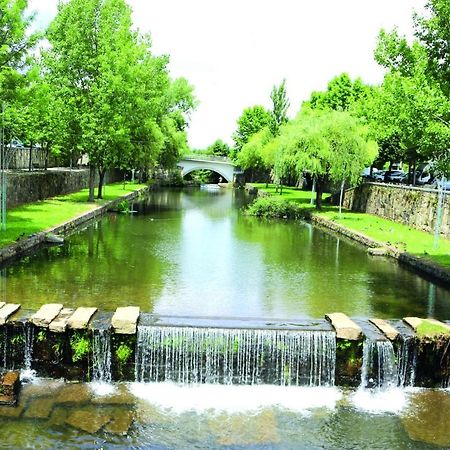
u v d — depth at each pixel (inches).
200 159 3216.0
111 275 656.4
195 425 359.3
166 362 425.7
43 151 1776.6
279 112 2677.2
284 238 1041.5
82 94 1275.8
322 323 455.2
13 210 1067.9
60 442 330.6
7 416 356.8
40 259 732.0
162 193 2266.2
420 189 1091.3
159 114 2153.1
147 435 343.9
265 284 649.6
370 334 436.8
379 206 1321.4
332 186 1720.0
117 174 2405.3
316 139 1315.2
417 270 745.6
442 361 428.8
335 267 767.1
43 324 423.2
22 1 764.6
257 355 426.6
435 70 614.9
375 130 1302.9
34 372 427.2
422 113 630.5
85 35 1270.9
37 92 829.2
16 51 799.1
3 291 564.7
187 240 959.6
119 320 422.9
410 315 539.2
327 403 398.3
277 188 2144.4
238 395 405.4
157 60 1678.2
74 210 1150.3
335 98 2215.8
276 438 347.6
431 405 398.9
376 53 725.9
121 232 1014.4
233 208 1665.8
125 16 1307.8
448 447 343.3
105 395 395.9
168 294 582.6
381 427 365.1
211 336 425.7
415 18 605.3
